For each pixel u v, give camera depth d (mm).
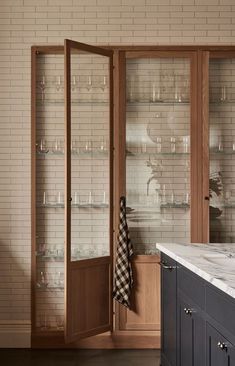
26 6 6289
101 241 6113
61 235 6234
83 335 5914
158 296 6148
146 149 6219
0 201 6270
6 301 6246
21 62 6277
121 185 6172
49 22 6289
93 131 6086
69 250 5844
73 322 5852
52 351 6055
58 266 6211
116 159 6176
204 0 6320
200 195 6188
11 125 6273
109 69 6113
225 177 6219
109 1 6301
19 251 6262
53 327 6180
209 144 6199
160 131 6234
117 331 6148
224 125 6219
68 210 5844
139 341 6137
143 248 6219
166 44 6305
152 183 6230
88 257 6066
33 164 6172
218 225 6219
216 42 6312
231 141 6219
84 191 6082
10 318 6242
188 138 6223
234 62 6219
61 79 6246
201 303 3844
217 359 3492
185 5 6312
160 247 4988
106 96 6105
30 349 6129
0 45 6273
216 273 3555
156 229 6234
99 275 6074
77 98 6066
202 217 6188
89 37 6297
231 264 3939
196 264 3902
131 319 6148
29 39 6277
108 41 6297
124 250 6078
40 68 6242
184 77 6219
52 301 6199
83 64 6055
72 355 5914
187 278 4227
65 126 5844
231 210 6219
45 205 6219
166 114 6234
